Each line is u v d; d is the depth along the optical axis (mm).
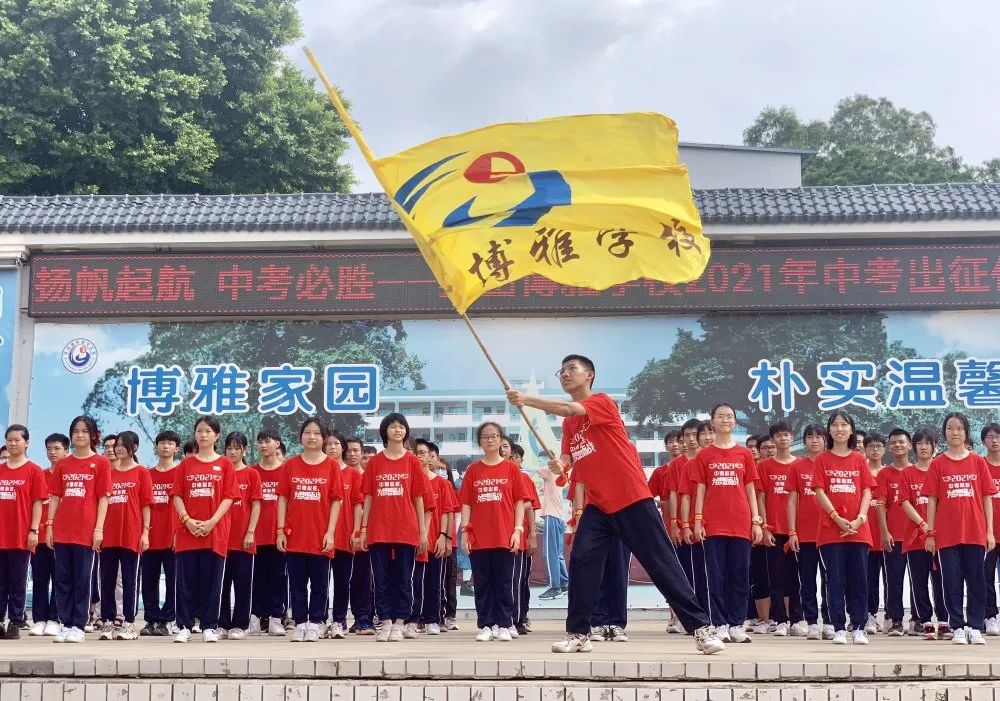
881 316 15047
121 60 24734
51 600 10672
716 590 9406
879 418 14898
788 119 34531
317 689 6410
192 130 25547
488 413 15148
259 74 27250
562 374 7680
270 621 11156
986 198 14836
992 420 14828
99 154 24609
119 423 15305
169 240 15156
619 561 9703
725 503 9438
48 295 15258
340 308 15148
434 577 11531
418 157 8398
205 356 15406
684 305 14938
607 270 8258
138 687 6496
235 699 6426
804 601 10570
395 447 9859
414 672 6578
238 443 11070
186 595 9305
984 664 6566
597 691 6309
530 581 14781
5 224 15078
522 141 8359
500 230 8273
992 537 9484
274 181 27734
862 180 32375
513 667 6543
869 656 7535
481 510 9867
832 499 9227
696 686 6324
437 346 15281
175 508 9398
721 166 20344
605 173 8297
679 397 15031
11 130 24406
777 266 14938
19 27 24672
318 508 9852
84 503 9555
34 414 15266
